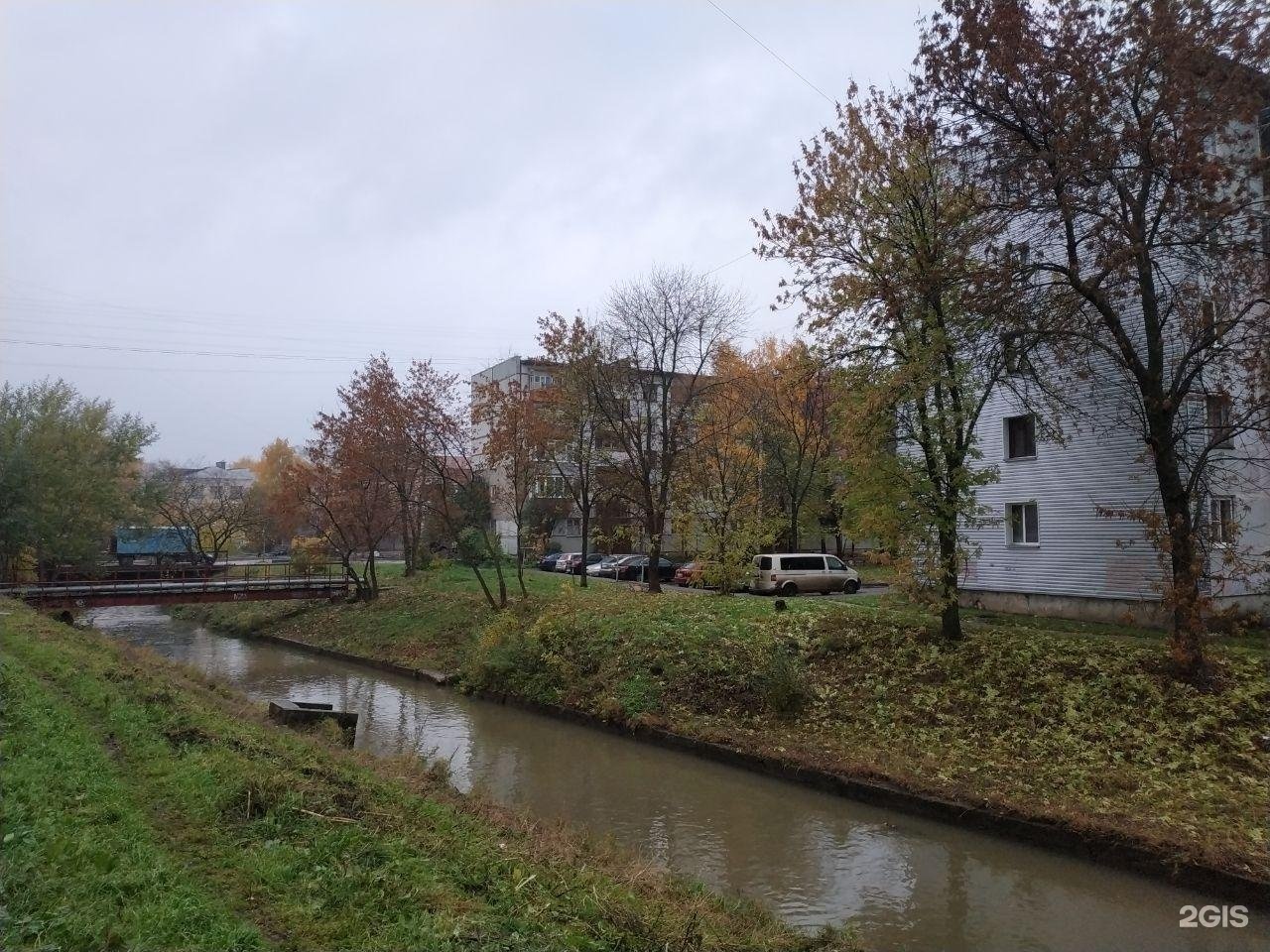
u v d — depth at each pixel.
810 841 10.59
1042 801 10.70
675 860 9.91
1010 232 17.72
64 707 9.96
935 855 10.06
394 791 8.70
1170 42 12.70
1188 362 14.61
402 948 4.86
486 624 25.94
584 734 17.19
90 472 41.47
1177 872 8.78
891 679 16.09
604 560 46.22
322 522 43.81
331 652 30.09
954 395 16.64
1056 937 7.84
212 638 37.38
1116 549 21.52
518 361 53.50
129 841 5.84
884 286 16.09
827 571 34.56
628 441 33.56
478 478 34.19
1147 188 13.81
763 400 36.16
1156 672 13.86
